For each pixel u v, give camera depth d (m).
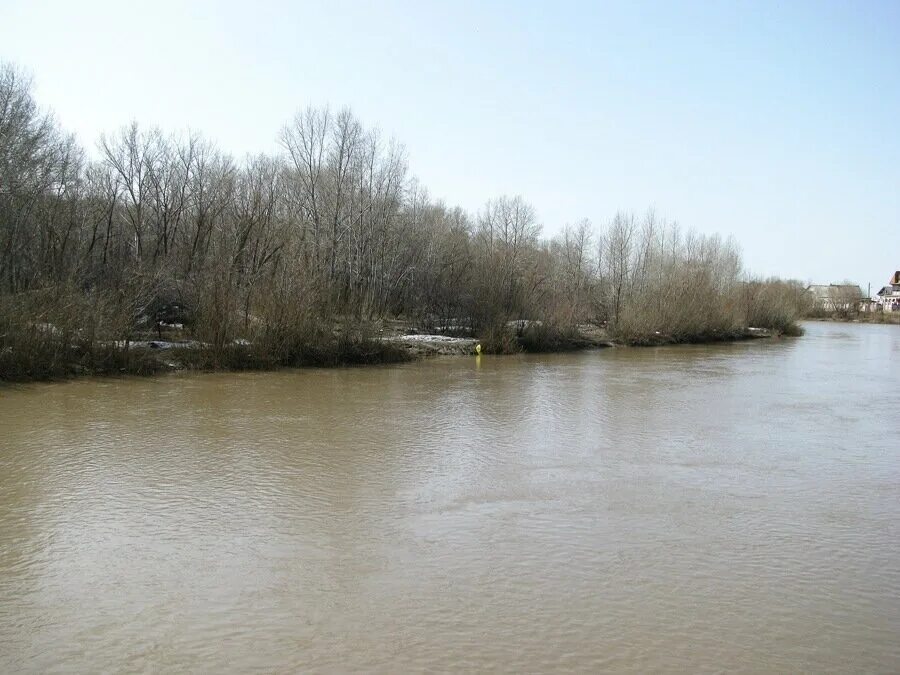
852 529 10.48
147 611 7.41
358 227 40.84
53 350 23.02
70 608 7.46
